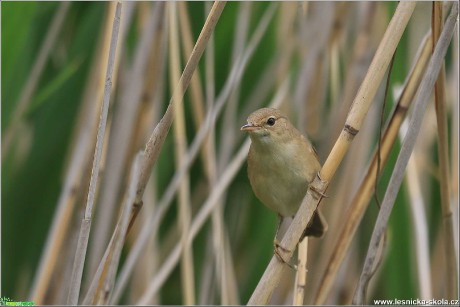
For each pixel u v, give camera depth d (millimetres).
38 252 8789
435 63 5570
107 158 8109
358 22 8672
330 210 8977
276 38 9039
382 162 6520
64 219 7430
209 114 7793
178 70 7246
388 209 5773
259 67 9109
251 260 9133
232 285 8305
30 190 8844
